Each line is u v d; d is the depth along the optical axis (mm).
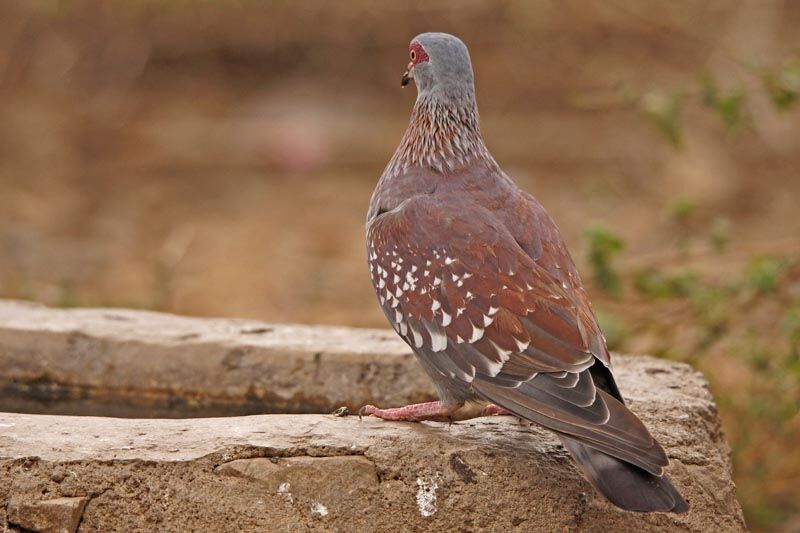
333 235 18719
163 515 6707
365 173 20844
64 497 6656
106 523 6688
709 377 12516
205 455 6758
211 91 22781
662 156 20516
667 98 12102
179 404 9180
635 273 12133
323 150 21109
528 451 7105
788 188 19453
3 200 19172
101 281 16734
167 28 23172
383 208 7996
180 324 9781
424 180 7914
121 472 6688
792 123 20281
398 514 6840
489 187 7812
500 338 6859
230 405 9133
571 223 18656
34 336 9328
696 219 18391
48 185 19875
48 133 21328
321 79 22906
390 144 21109
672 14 21516
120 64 23016
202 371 9164
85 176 20312
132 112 22156
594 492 6992
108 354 9273
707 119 20562
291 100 22312
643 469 6297
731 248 13094
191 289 16750
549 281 7023
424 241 7293
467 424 7484
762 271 11602
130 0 22750
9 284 16000
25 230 18250
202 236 18516
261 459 6793
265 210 19547
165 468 6699
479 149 8070
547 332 6781
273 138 21297
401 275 7340
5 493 6637
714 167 19906
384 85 22719
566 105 22047
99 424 7105
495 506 6875
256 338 9383
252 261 17734
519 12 22656
